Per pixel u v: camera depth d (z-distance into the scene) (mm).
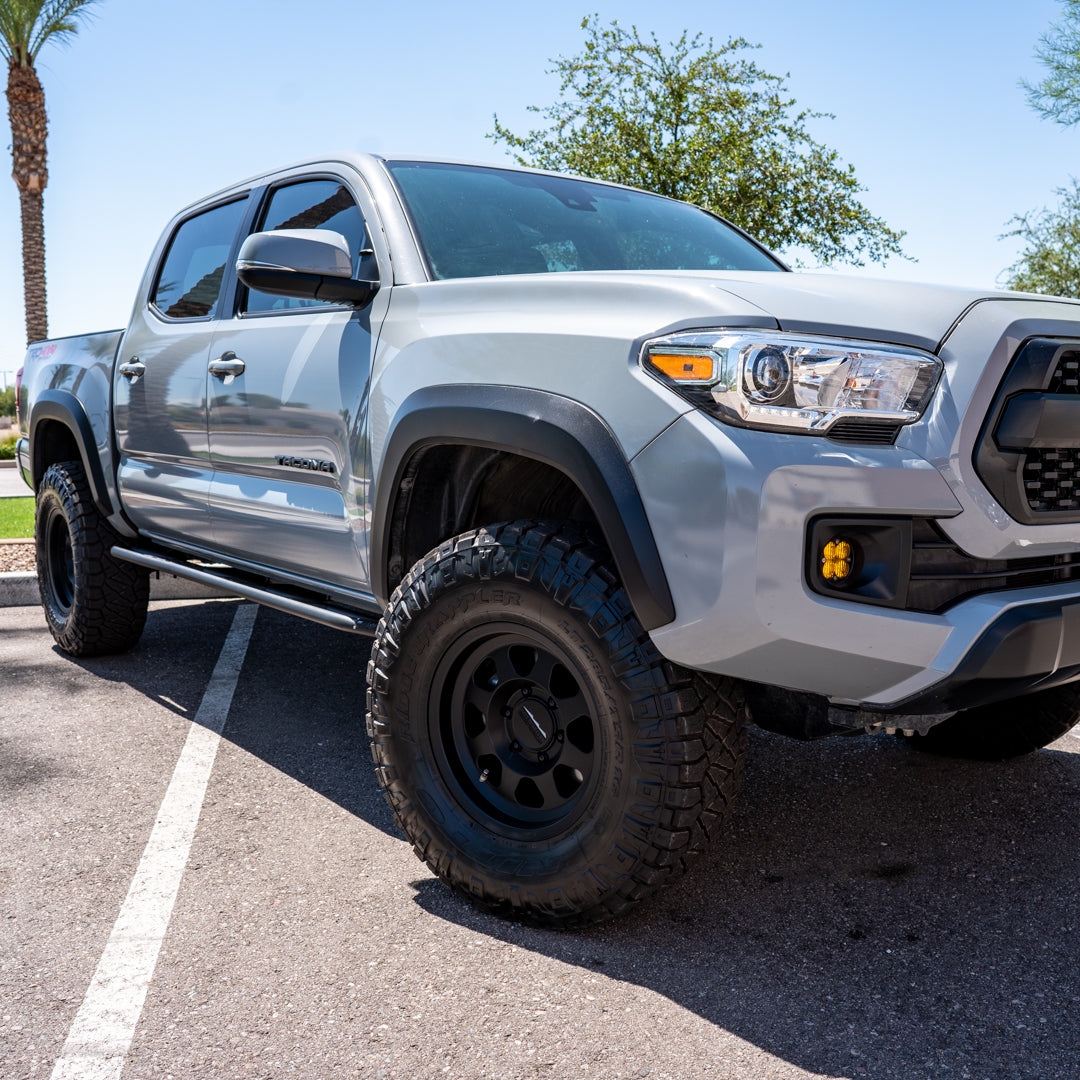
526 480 2646
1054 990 2059
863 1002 2012
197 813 2922
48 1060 1815
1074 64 21203
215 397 3408
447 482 2643
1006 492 2002
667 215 3584
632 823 2117
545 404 2193
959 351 2016
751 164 12695
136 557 4102
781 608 1898
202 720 3773
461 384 2395
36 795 3039
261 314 3348
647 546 2027
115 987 2045
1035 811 2957
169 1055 1833
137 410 3959
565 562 2182
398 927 2297
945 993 2047
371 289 2846
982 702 2068
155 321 3988
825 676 1982
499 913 2338
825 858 2656
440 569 2361
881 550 1958
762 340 1945
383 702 2480
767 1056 1840
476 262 2893
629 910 2217
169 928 2275
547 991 2045
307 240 2727
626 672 2094
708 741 2111
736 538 1911
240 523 3381
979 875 2564
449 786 2428
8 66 19344
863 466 1921
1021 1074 1794
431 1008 1982
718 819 2166
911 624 1940
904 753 3441
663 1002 2008
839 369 1950
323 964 2139
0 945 2197
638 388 2066
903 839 2773
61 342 4863
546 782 2326
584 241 3174
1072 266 24422
